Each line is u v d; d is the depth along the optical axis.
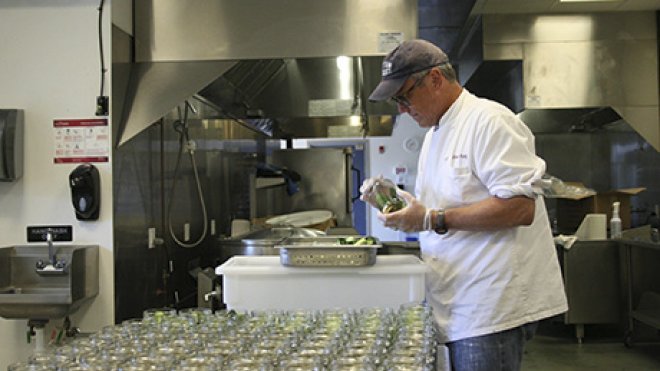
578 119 5.05
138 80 2.28
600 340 4.20
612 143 5.23
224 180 3.69
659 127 4.38
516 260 1.44
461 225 1.41
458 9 3.93
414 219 1.43
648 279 4.03
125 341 1.13
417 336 1.09
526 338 1.53
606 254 4.11
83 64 2.07
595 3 4.18
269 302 1.59
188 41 2.32
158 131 2.54
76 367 0.96
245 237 2.77
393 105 3.45
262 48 2.32
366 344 1.04
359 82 2.87
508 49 4.44
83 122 2.06
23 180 2.06
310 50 2.30
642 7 4.30
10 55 2.08
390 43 2.29
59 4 2.08
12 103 2.07
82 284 1.94
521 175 1.36
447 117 1.55
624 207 4.53
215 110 3.37
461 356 1.48
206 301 2.24
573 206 4.88
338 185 4.70
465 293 1.48
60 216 2.05
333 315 1.27
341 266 1.56
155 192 2.49
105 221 2.05
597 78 4.43
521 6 4.22
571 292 4.11
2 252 1.95
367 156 7.33
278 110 3.48
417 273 1.56
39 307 1.87
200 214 3.16
